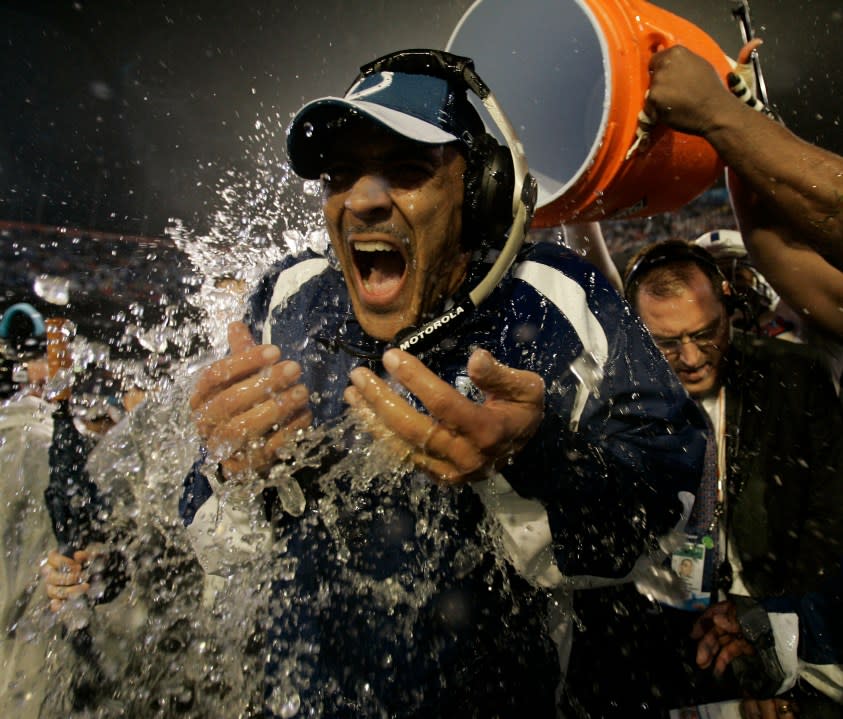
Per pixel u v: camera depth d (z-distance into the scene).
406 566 0.86
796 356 1.36
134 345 3.77
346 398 0.72
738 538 1.29
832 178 1.02
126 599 1.26
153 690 1.19
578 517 0.82
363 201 0.80
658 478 0.83
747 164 1.06
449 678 0.86
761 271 1.25
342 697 0.88
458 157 0.84
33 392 1.69
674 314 1.36
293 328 0.98
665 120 1.06
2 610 1.32
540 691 0.90
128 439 1.07
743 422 1.33
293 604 0.91
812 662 1.21
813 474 1.26
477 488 0.85
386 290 0.88
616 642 1.18
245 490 0.86
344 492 0.88
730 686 1.29
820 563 1.22
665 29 1.11
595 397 0.83
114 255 6.70
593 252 1.68
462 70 0.86
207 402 0.77
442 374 0.87
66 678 1.26
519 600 0.89
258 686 1.09
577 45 1.21
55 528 1.36
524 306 0.88
